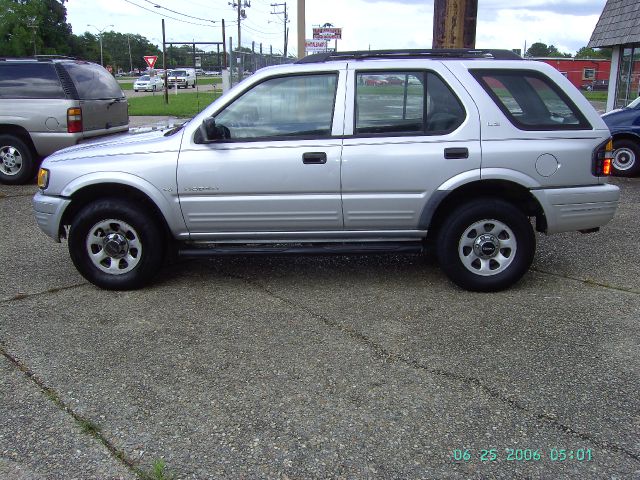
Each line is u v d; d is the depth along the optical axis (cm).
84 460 293
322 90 495
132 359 396
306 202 493
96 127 1034
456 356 396
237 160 490
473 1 738
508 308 477
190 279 555
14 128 991
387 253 509
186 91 4556
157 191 495
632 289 516
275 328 444
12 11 6050
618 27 1794
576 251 632
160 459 293
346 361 391
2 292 521
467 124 484
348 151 485
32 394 353
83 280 553
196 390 356
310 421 324
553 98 492
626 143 1069
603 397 345
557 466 286
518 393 350
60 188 507
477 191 510
